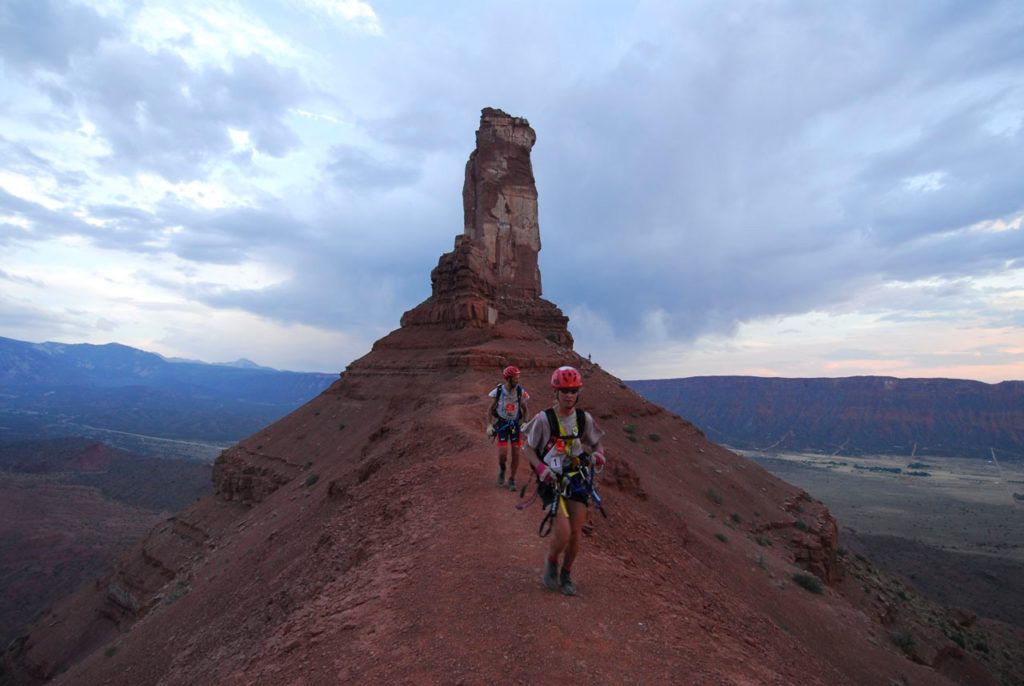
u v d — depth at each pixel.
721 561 21.92
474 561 7.59
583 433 6.47
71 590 69.56
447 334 54.12
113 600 40.53
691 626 6.70
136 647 20.31
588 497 6.45
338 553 11.57
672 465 40.28
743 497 38.78
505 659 5.17
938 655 27.78
